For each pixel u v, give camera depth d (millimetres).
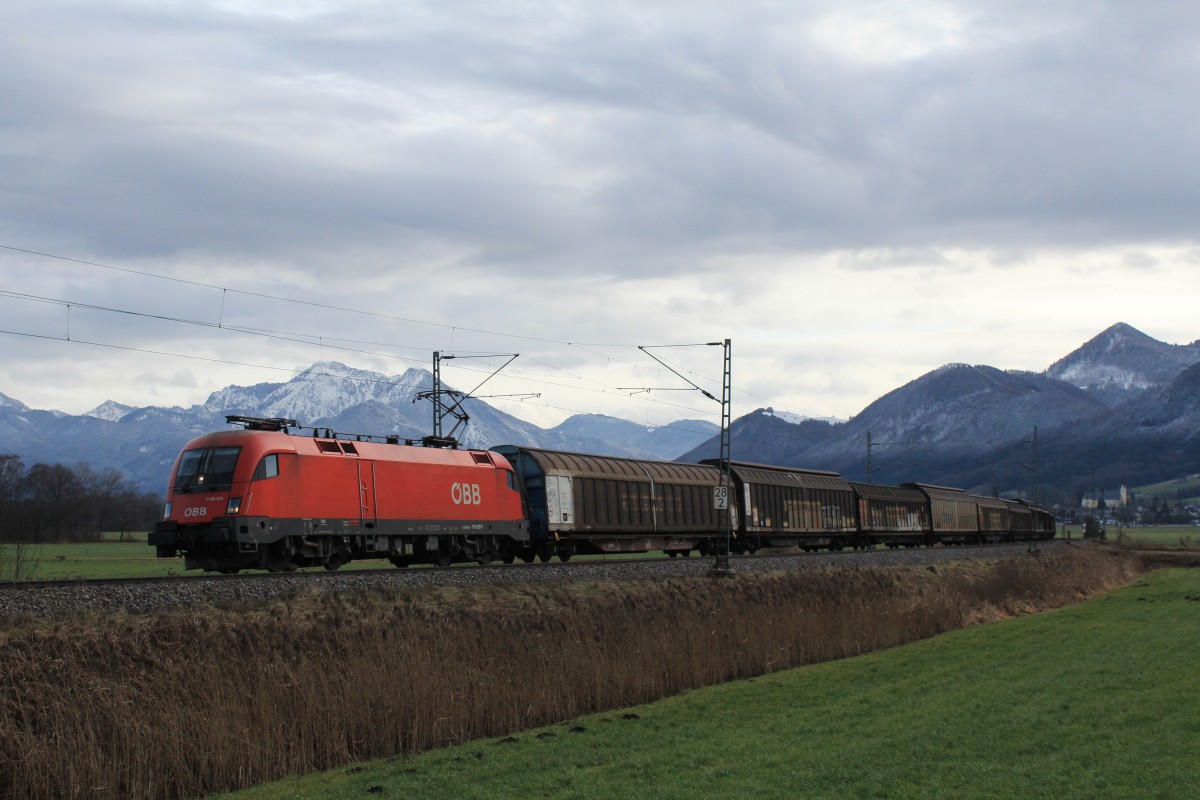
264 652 21703
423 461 38031
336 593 27203
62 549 89938
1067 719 21750
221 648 21250
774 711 24219
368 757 20469
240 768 18406
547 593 31781
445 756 20172
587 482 47125
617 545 49281
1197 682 25844
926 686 26750
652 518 51031
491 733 22594
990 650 33406
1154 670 28062
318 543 34094
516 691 23578
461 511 39281
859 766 18266
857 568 48469
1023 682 26703
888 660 32062
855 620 36094
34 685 18219
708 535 55250
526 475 45219
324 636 23281
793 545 64312
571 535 45938
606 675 25781
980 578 53031
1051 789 16422
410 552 37562
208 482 31766
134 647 20406
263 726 19219
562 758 19797
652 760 19281
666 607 32875
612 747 20688
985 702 24031
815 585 40719
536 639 26438
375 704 21000
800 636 33281
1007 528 104750
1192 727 20641
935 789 16609
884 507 75812
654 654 27922
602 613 30328
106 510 125438
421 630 24859
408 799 17109
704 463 59125
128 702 18344
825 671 30250
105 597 24219
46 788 16375
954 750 19281
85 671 19094
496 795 17109
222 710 18922
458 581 32438
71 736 17094
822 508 66875
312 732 19906
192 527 31656
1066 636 36562
